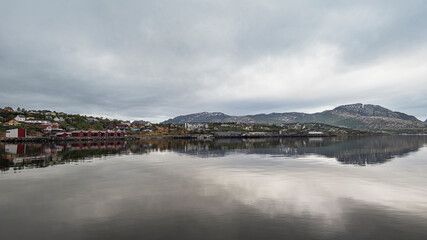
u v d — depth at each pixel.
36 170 30.16
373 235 11.67
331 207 15.84
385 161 39.06
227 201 17.16
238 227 12.62
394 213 14.66
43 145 82.69
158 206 16.03
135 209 15.42
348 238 11.35
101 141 119.00
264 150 62.25
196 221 13.43
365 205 16.22
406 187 21.22
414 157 44.84
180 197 18.17
